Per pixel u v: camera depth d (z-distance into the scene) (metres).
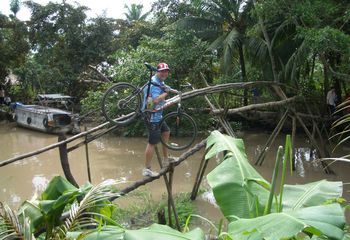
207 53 15.99
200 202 7.90
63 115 16.17
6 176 10.17
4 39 21.72
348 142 13.14
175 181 9.45
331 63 13.55
